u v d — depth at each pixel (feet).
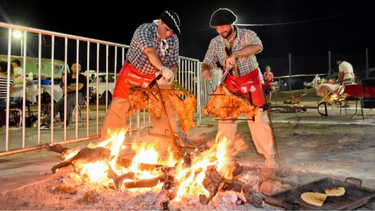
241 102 10.92
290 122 28.35
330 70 88.94
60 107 25.95
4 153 13.34
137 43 12.46
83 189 9.95
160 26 12.65
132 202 8.80
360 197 8.85
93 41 17.01
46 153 16.02
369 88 27.78
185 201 8.87
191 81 27.50
